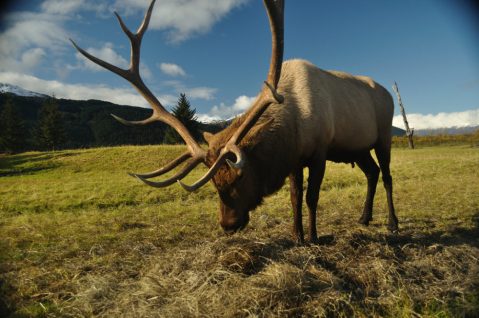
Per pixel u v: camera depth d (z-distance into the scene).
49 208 8.09
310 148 4.43
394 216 5.31
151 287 3.06
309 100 4.43
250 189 3.81
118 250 4.38
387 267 3.40
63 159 18.31
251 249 3.52
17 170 16.89
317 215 6.17
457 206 6.50
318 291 2.96
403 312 2.68
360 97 5.43
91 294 3.06
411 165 13.50
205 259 3.44
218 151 3.71
